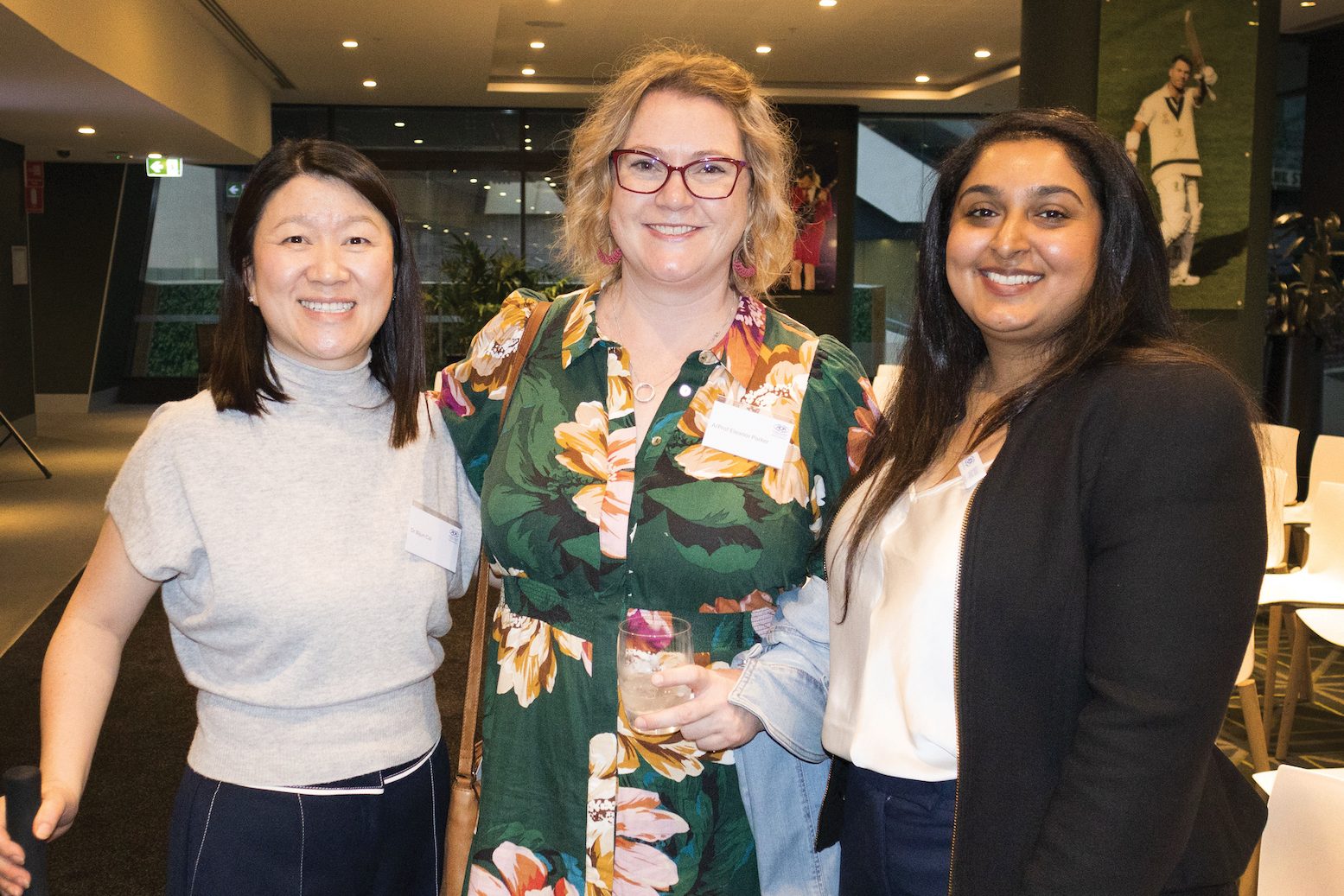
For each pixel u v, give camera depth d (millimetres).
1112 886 1078
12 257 11117
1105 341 1237
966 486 1310
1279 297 9047
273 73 11805
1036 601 1187
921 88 13438
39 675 4473
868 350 14906
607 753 1479
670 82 1530
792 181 1651
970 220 1348
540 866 1511
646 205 1516
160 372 14969
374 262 1474
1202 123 5539
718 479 1501
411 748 1504
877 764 1339
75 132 10273
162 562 1397
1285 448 5359
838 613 1479
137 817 3287
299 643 1423
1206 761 1098
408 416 1564
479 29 9586
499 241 14312
